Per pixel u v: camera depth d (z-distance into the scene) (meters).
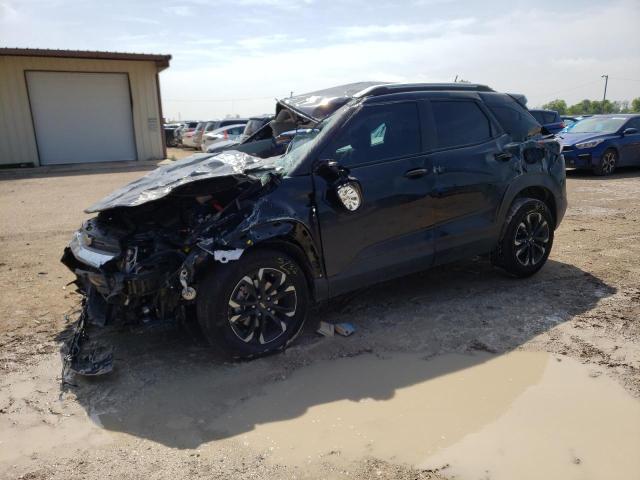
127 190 4.01
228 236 3.43
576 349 3.79
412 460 2.70
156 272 3.37
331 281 3.96
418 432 2.92
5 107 18.05
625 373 3.45
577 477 2.54
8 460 2.77
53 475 2.65
